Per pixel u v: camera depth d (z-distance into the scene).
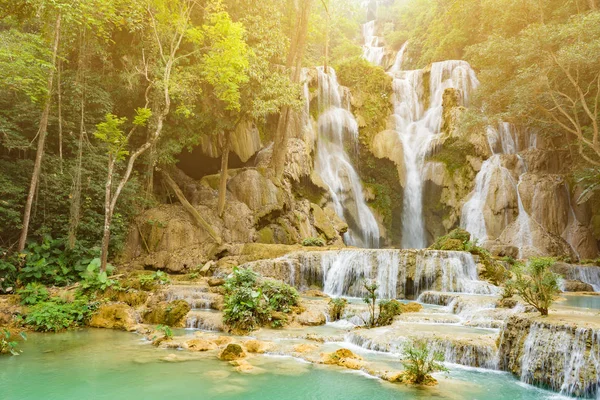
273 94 19.36
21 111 14.79
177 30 15.24
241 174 21.36
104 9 13.69
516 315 6.84
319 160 26.78
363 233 26.48
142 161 18.97
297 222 21.09
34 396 5.32
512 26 27.36
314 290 14.50
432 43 38.53
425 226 27.14
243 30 15.91
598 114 21.84
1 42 12.90
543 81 19.89
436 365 6.16
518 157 24.77
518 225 22.27
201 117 19.19
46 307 9.98
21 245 12.79
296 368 6.62
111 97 17.88
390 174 28.50
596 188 20.11
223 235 18.81
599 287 16.91
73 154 16.12
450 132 26.45
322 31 38.50
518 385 5.91
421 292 13.96
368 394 5.44
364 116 29.31
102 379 6.00
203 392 5.47
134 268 16.12
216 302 11.25
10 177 14.22
